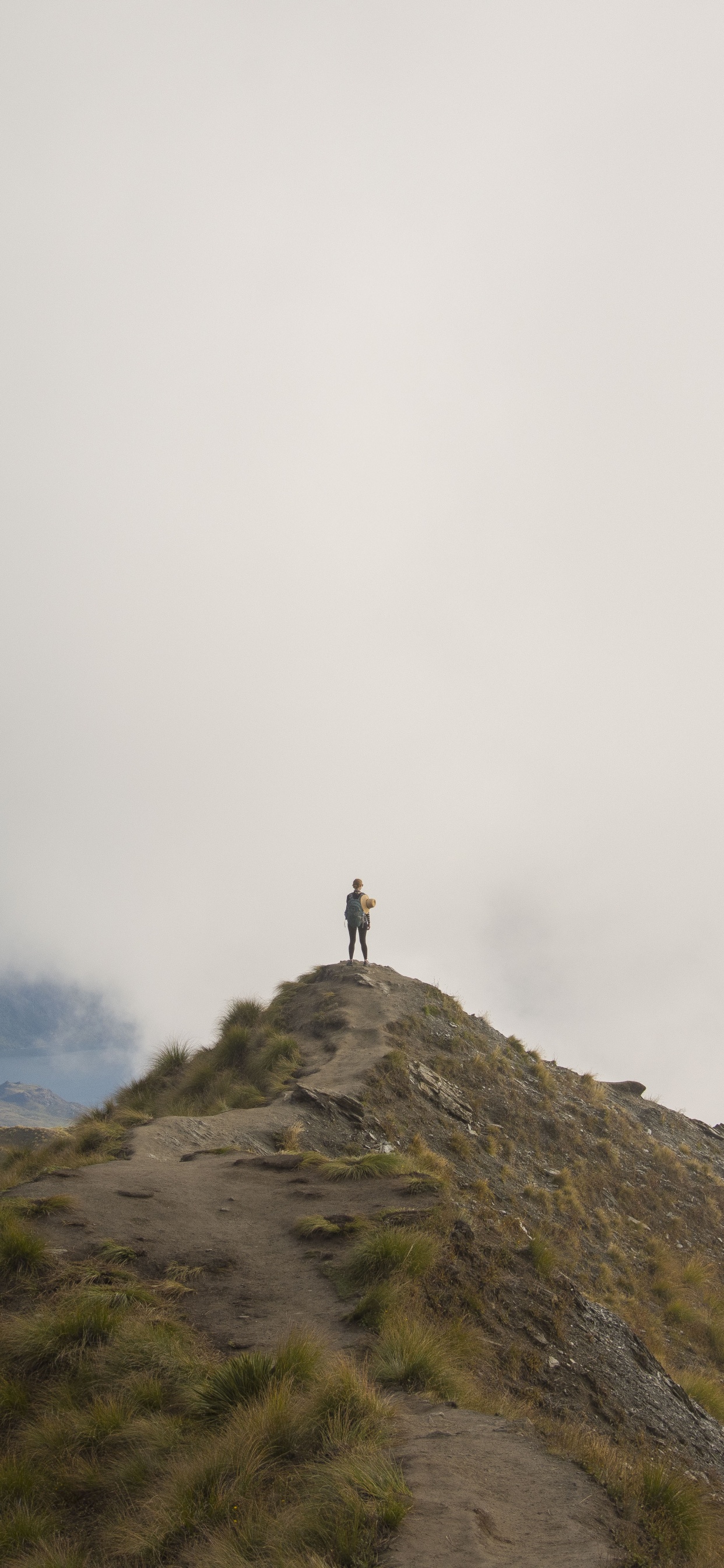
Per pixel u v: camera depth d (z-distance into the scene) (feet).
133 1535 19.22
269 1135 55.16
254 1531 18.21
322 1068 71.31
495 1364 31.71
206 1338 28.27
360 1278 32.86
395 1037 79.87
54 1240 34.04
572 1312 39.42
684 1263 69.05
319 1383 23.58
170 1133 53.78
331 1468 19.21
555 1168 72.69
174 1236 36.40
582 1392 33.17
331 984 94.22
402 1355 27.04
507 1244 42.57
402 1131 63.10
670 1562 17.89
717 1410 42.68
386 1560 15.89
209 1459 20.93
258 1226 38.60
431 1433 21.86
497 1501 18.49
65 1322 27.35
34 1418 24.50
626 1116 93.20
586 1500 19.22
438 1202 41.24
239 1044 78.89
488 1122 73.87
